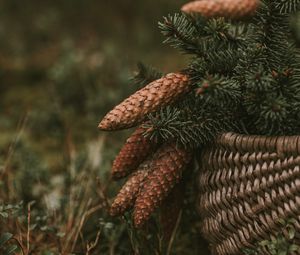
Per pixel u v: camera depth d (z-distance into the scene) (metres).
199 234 1.20
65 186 1.36
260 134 1.03
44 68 2.55
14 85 2.46
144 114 0.99
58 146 1.81
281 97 0.95
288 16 1.01
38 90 2.39
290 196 0.90
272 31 1.01
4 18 3.41
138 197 1.02
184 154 1.04
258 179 0.93
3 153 1.70
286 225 0.91
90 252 1.19
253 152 0.94
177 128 1.01
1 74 2.49
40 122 1.98
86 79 2.25
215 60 1.02
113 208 1.04
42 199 1.33
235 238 0.98
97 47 3.04
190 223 1.21
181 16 1.04
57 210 1.28
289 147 0.89
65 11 3.50
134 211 1.02
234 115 1.03
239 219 0.97
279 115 0.94
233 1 1.15
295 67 1.04
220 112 1.02
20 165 1.50
